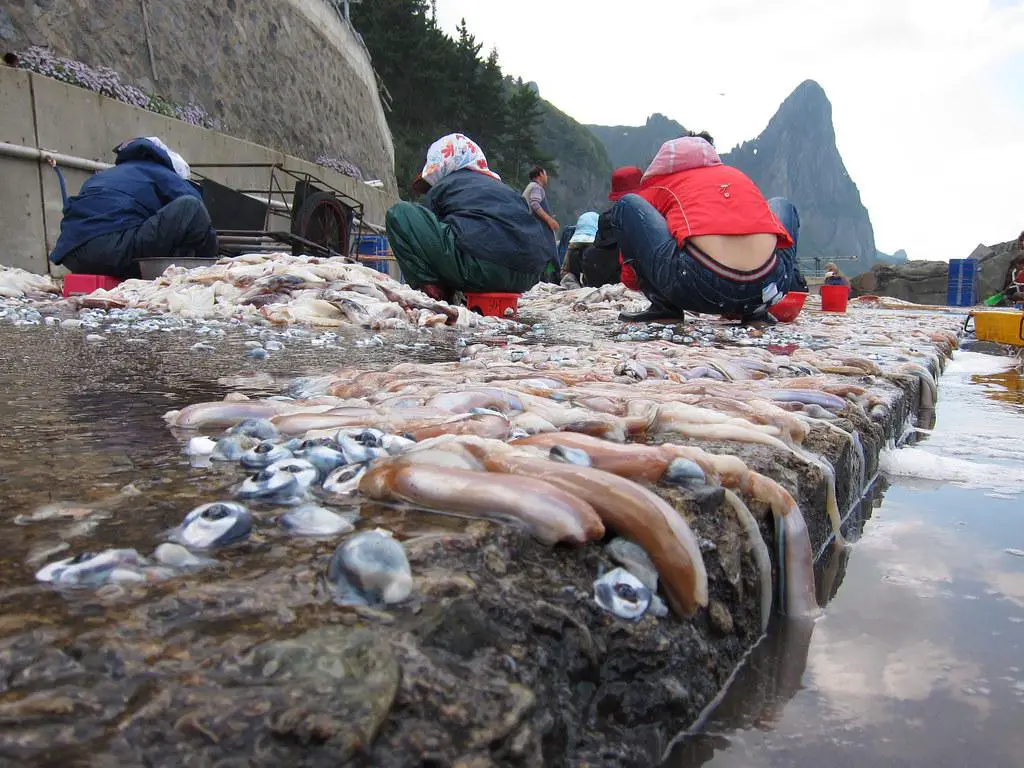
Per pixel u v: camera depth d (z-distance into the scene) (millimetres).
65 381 2426
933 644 1231
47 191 9742
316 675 634
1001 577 1513
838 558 1618
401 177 42344
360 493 1112
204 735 570
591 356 3396
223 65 15297
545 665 788
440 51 49031
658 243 5617
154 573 810
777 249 5609
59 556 869
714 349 3938
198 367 2824
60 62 10398
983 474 2330
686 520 1145
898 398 2744
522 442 1350
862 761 919
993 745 952
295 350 3570
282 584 796
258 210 9906
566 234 14586
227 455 1360
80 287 6672
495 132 56156
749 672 1125
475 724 645
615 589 939
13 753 536
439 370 2582
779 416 1814
